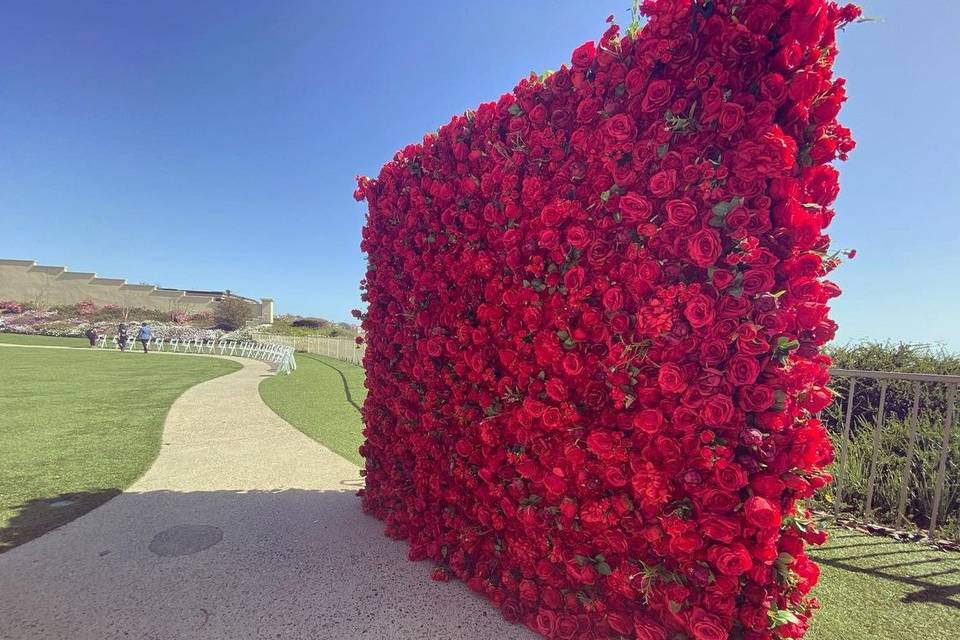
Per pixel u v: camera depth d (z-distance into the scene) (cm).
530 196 212
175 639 208
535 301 211
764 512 148
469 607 239
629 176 175
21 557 283
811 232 152
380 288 346
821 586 255
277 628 218
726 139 161
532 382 211
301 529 334
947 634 212
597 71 193
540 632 213
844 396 490
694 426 162
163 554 290
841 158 167
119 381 1194
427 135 295
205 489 418
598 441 179
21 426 650
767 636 163
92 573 265
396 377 327
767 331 153
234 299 4750
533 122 218
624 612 193
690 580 169
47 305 4425
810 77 150
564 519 204
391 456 331
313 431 668
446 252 276
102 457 508
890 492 363
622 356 174
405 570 276
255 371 1648
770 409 158
